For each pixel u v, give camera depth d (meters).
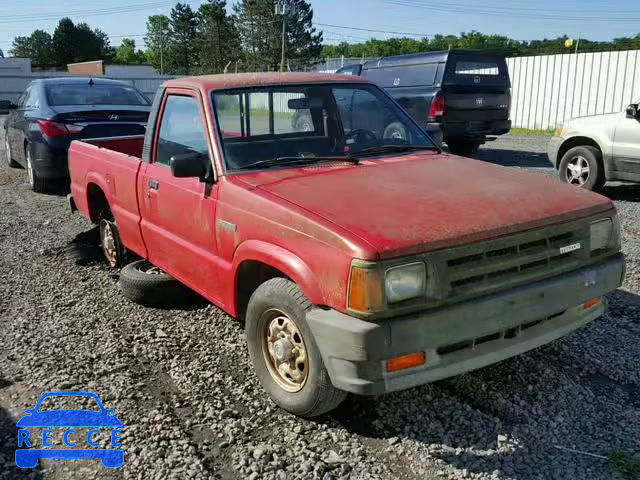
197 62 89.94
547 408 3.47
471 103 12.56
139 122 9.64
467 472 2.93
